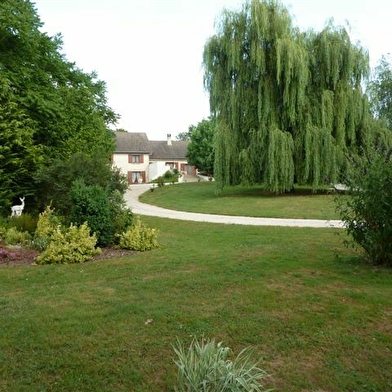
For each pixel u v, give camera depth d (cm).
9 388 319
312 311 485
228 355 381
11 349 378
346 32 2298
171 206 2211
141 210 2062
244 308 489
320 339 418
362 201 689
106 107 2936
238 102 2269
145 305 495
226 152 2323
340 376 361
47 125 1600
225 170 2350
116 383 333
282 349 397
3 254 800
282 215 1697
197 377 279
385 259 703
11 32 1522
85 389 322
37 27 1722
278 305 502
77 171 1195
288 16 2202
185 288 571
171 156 5966
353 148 2273
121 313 467
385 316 479
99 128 2458
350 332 436
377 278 627
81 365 354
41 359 361
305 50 2200
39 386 323
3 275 665
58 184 1189
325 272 665
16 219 1097
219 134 2331
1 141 1282
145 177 5556
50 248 782
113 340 400
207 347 304
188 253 853
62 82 1898
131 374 345
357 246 883
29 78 1535
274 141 2166
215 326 436
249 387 284
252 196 2442
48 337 402
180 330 425
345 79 2278
